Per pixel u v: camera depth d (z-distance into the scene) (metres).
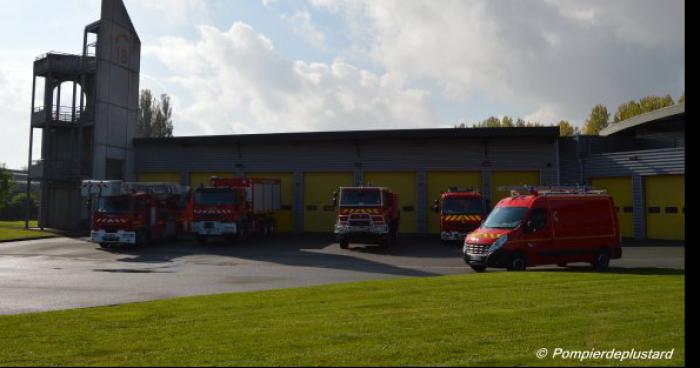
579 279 12.63
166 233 28.80
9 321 8.70
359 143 36.03
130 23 40.19
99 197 25.91
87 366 6.11
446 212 26.84
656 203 29.81
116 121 38.53
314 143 36.81
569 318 8.07
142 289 13.38
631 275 13.57
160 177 39.62
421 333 7.30
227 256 22.45
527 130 33.09
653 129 36.47
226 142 37.38
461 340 6.86
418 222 35.06
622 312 8.47
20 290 13.16
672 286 11.32
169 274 16.64
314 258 21.56
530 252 15.79
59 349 6.89
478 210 26.64
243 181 29.08
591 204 16.83
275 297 10.92
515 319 8.09
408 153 35.44
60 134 40.41
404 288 11.73
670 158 29.02
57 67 37.81
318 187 36.72
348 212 24.80
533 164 33.78
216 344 6.96
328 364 5.92
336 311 9.13
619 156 31.28
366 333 7.37
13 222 49.00
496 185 34.25
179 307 9.88
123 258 21.72
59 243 28.34
